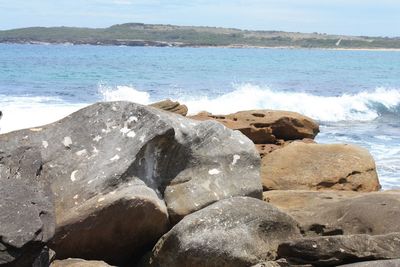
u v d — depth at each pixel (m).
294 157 11.52
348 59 84.19
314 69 54.22
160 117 8.05
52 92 28.28
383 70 57.06
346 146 11.94
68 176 7.63
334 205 7.92
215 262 6.79
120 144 7.88
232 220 7.04
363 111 27.02
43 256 5.99
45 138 8.02
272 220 7.16
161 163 8.06
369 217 7.40
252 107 25.94
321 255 6.57
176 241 6.90
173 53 88.75
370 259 6.50
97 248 7.26
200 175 8.09
